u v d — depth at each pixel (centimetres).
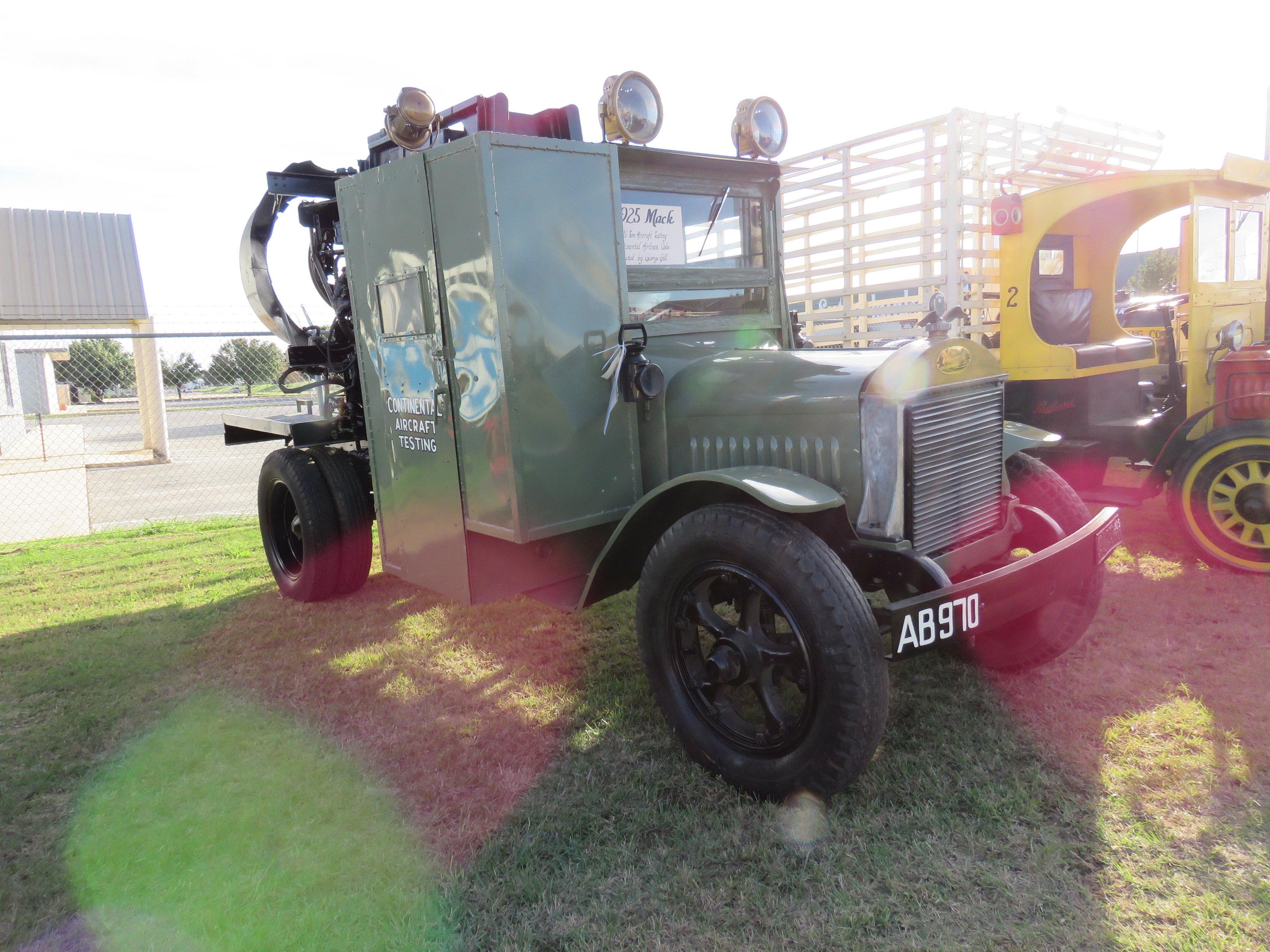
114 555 657
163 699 356
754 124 377
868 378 271
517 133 338
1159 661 332
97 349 2172
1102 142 734
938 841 226
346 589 482
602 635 406
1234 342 462
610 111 324
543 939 198
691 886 215
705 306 372
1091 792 246
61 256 1684
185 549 664
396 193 332
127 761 300
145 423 1598
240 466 1407
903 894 206
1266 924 189
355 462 481
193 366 1505
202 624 455
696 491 285
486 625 430
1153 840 222
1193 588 413
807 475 286
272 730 321
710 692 273
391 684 361
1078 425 511
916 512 272
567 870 224
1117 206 536
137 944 204
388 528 396
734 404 303
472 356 308
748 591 257
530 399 300
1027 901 201
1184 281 498
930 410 273
